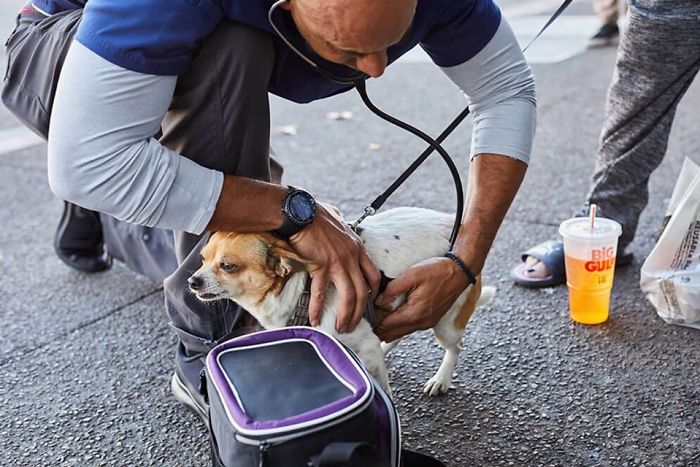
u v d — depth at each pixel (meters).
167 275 2.53
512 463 1.85
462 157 3.86
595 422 1.97
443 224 2.01
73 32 1.88
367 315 1.82
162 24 1.52
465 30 1.84
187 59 1.59
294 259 1.71
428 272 1.82
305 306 1.83
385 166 3.82
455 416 2.03
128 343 2.48
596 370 2.17
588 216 2.66
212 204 1.63
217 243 1.82
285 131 4.44
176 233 2.00
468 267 1.86
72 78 1.54
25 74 2.01
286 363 1.56
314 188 3.62
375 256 1.91
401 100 4.87
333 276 1.72
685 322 2.32
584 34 5.98
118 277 2.92
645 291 2.40
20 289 2.86
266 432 1.36
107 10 1.52
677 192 2.38
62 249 2.94
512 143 1.92
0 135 4.68
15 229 3.39
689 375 2.12
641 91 2.43
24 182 3.93
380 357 1.86
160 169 1.59
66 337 2.53
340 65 1.70
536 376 2.16
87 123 1.54
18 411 2.17
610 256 2.30
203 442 2.00
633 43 2.38
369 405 1.42
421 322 1.85
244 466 1.39
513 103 1.94
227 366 1.56
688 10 2.25
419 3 1.70
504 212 1.92
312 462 1.35
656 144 2.52
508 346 2.31
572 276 2.35
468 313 2.07
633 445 1.88
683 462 1.82
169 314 2.07
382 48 1.42
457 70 1.93
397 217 2.02
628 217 2.61
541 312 2.47
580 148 3.85
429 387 2.12
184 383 2.05
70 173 1.57
